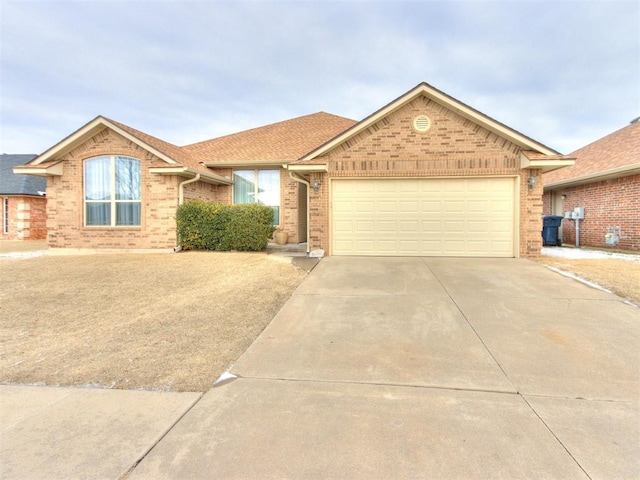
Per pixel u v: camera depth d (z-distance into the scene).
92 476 2.12
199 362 3.77
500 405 2.94
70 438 2.49
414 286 6.82
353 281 7.28
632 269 8.13
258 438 2.50
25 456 2.30
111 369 3.59
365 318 5.15
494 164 9.81
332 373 3.54
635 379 3.39
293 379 3.42
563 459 2.27
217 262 9.52
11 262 9.71
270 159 14.02
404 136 10.08
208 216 11.71
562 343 4.22
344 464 2.23
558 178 15.38
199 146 16.20
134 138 11.58
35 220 18.92
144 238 11.91
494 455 2.31
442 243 10.16
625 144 13.93
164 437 2.51
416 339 4.39
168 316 5.23
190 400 3.02
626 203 12.07
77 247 12.17
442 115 9.95
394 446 2.41
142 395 3.10
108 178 12.09
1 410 2.84
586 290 6.44
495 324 4.86
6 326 4.79
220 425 2.66
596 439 2.48
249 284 7.07
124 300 6.03
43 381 3.34
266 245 12.14
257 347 4.19
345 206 10.43
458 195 10.08
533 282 7.01
